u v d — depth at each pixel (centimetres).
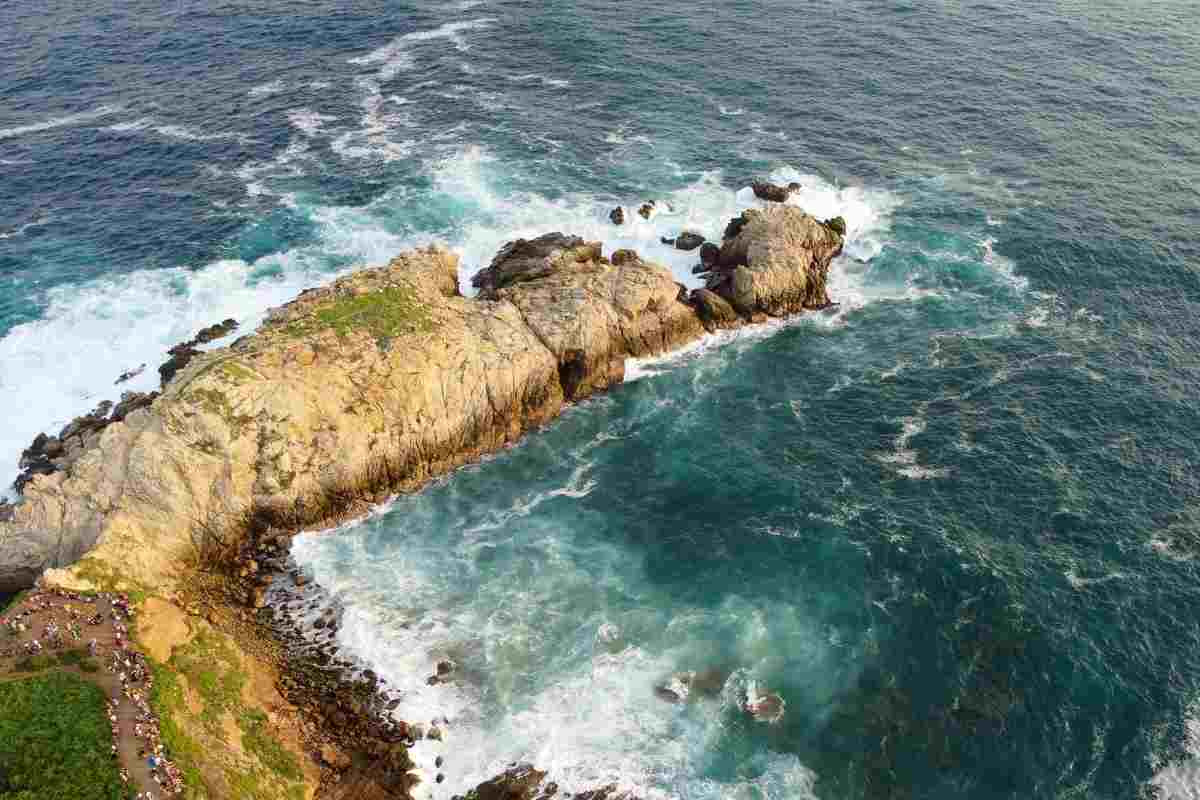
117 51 14925
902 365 9119
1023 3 16100
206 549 7200
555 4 16538
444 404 8081
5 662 5628
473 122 12925
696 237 10312
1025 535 7325
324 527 7612
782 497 7844
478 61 14625
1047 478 7788
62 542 7044
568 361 8756
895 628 6719
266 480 7369
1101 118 12656
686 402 8831
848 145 12300
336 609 6938
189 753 5338
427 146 12356
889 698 6269
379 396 7838
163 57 14775
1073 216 10869
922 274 10219
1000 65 14038
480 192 11344
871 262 10425
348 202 11231
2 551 7050
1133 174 11519
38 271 10050
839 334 9562
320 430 7588
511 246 9931
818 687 6356
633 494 7956
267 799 5391
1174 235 10438
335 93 13725
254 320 9306
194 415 7269
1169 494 7562
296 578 7169
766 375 9100
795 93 13462
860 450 8244
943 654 6519
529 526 7669
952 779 5803
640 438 8494
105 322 9344
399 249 10325
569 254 9531
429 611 6944
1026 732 6009
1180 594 6769
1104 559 7081
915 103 13162
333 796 5644
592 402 8856
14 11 16262
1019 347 9206
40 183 11575
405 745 5991
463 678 6444
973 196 11300
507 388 8312
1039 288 9919
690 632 6762
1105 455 7956
